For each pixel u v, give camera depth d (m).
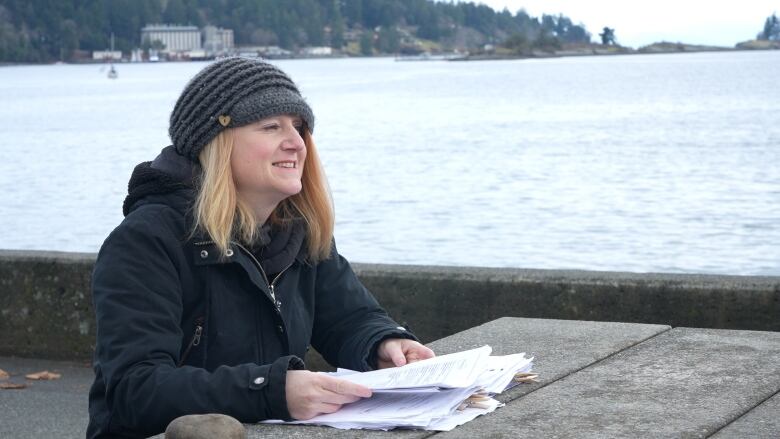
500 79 137.62
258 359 2.84
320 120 63.09
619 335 3.40
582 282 5.82
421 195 27.95
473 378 2.60
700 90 93.19
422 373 2.67
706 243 19.39
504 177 31.81
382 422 2.45
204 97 2.79
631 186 28.30
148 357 2.63
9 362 6.91
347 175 33.59
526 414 2.54
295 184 2.85
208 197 2.76
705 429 2.40
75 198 28.83
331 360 3.16
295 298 2.97
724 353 3.14
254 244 2.87
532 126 53.94
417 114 67.06
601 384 2.80
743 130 46.53
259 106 2.79
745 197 25.36
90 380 6.50
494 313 6.02
